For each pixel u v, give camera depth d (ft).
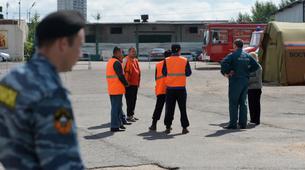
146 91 76.69
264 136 37.63
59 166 8.16
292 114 51.42
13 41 214.48
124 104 58.08
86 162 28.60
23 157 8.28
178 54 38.83
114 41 261.65
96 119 47.67
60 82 8.66
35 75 8.42
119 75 39.47
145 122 45.57
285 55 84.07
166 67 38.68
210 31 143.43
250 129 41.34
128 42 262.47
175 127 42.27
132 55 45.80
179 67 38.58
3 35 213.87
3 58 197.06
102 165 27.91
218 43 143.13
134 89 46.06
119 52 39.63
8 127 8.27
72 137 8.39
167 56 41.09
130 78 45.68
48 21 8.67
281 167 27.20
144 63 178.81
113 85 39.60
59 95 8.38
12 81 8.38
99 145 33.91
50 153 8.14
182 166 27.53
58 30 8.63
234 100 41.27
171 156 30.17
